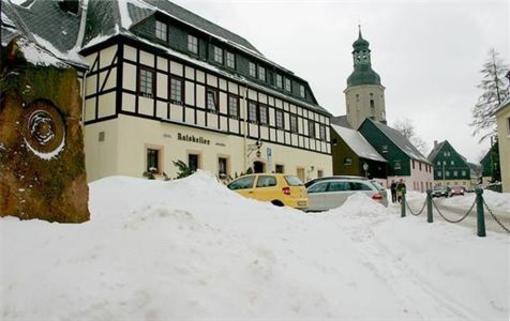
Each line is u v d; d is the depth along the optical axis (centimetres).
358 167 4838
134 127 1938
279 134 2905
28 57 637
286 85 3195
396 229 1078
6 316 403
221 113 2414
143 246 466
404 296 554
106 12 2219
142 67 2012
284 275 474
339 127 5328
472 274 629
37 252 498
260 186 1387
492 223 1242
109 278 421
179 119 2152
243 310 411
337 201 1612
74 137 679
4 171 587
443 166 9069
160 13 2173
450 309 520
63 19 2245
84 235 527
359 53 7450
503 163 2638
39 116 634
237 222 685
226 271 455
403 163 5706
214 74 2391
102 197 941
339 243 761
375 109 7319
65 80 679
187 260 450
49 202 627
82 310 386
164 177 1948
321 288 479
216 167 2339
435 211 1848
